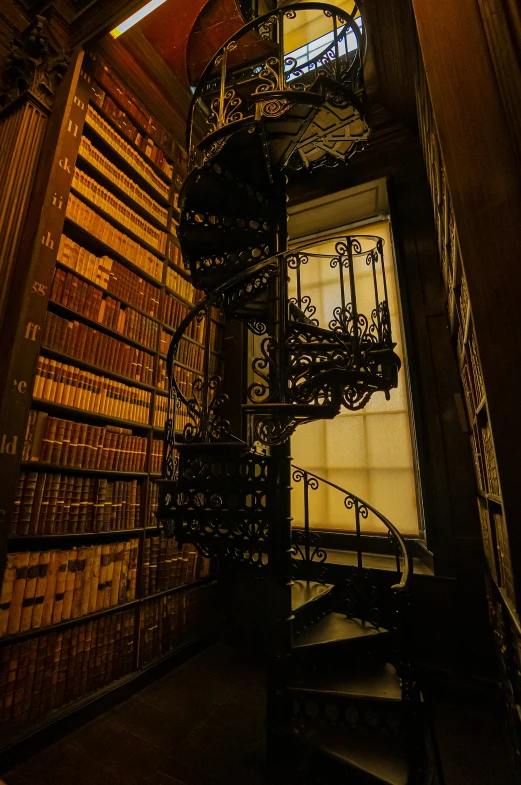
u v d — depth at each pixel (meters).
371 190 3.65
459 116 1.03
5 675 1.81
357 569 2.58
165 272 3.20
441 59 1.08
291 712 1.92
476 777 1.74
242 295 2.37
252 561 1.96
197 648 3.04
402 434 3.30
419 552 2.92
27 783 1.71
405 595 1.89
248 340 4.08
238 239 2.51
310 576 2.65
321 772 1.80
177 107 3.54
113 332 2.65
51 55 2.52
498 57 1.02
